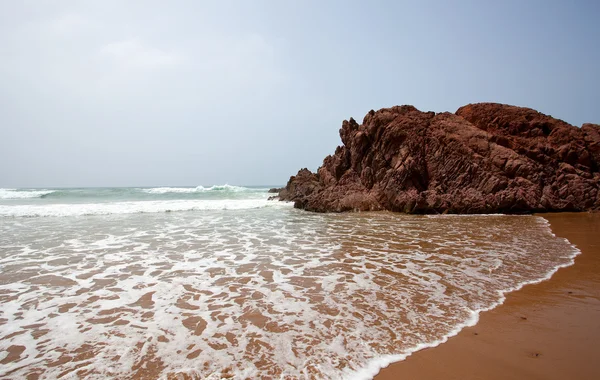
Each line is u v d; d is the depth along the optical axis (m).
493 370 3.50
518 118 23.98
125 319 4.75
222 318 4.77
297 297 5.62
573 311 5.04
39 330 4.39
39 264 7.86
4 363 3.58
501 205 19.64
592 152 22.66
